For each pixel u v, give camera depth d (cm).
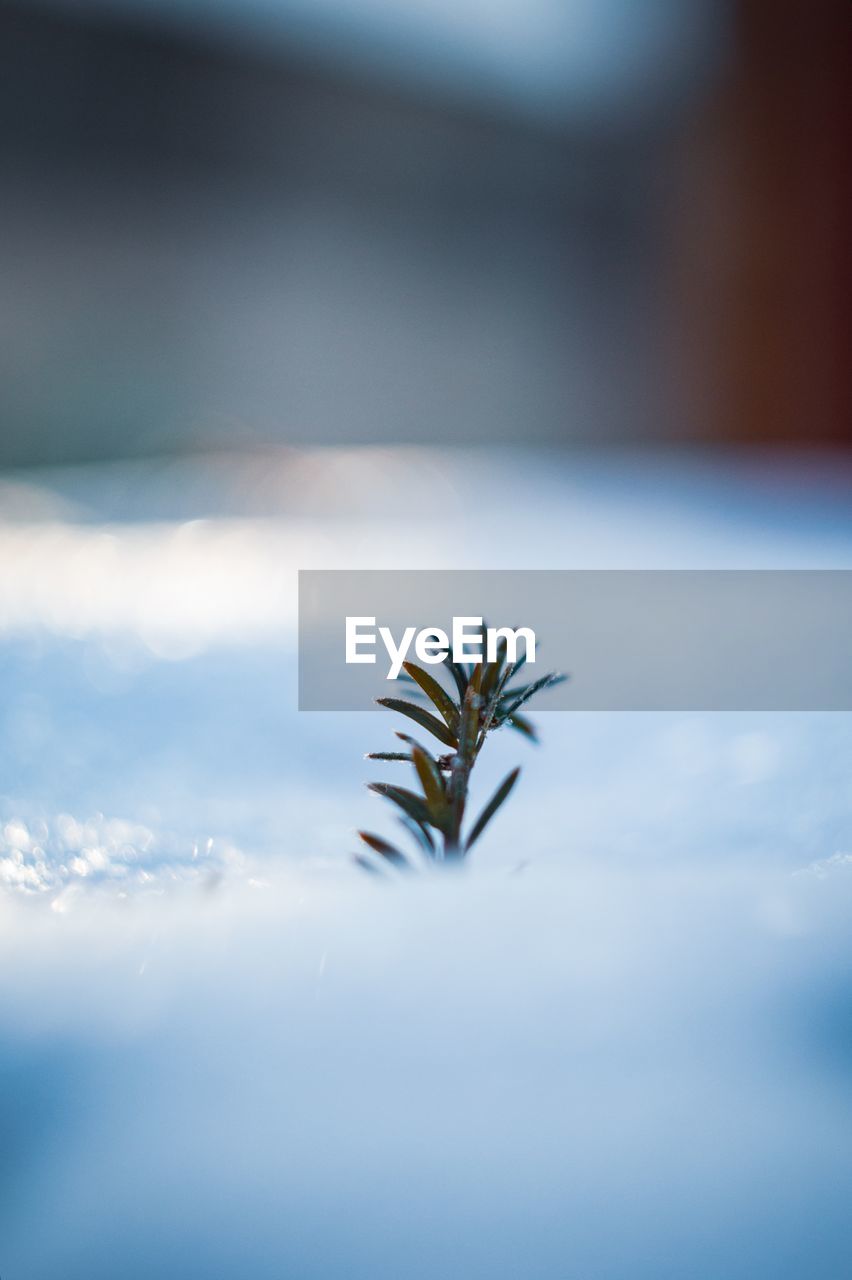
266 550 165
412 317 391
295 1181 35
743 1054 37
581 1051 37
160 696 75
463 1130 36
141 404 345
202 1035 38
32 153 338
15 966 41
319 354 379
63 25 333
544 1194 35
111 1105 36
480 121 379
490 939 41
